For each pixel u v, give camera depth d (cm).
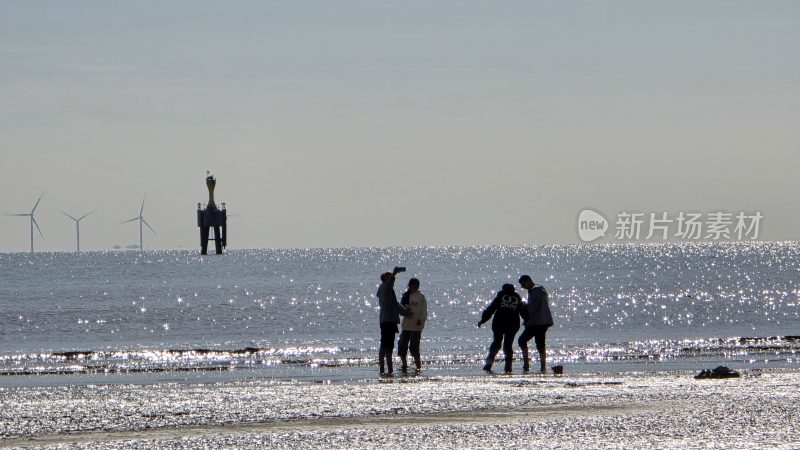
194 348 15500
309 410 6844
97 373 11019
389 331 10212
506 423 6062
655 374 9638
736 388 7906
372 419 6362
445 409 6788
